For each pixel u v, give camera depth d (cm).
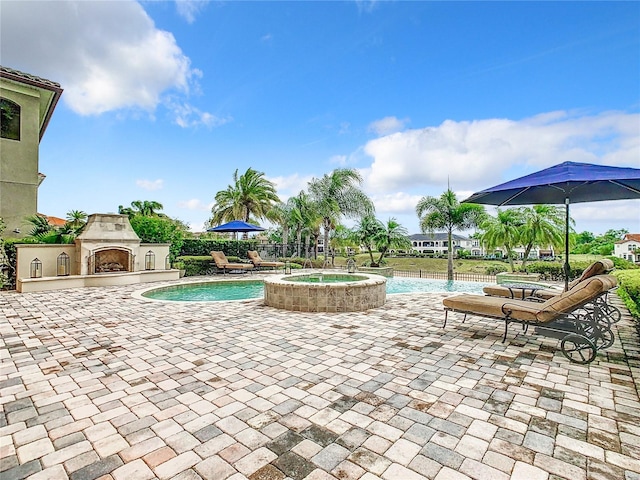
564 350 468
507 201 769
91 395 354
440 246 6400
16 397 349
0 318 712
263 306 853
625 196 679
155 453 257
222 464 244
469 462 246
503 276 1364
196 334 590
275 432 285
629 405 332
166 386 376
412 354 485
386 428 291
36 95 1385
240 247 2256
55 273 1213
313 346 523
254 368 431
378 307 842
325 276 1084
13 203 1334
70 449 262
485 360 461
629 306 626
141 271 1362
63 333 596
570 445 266
